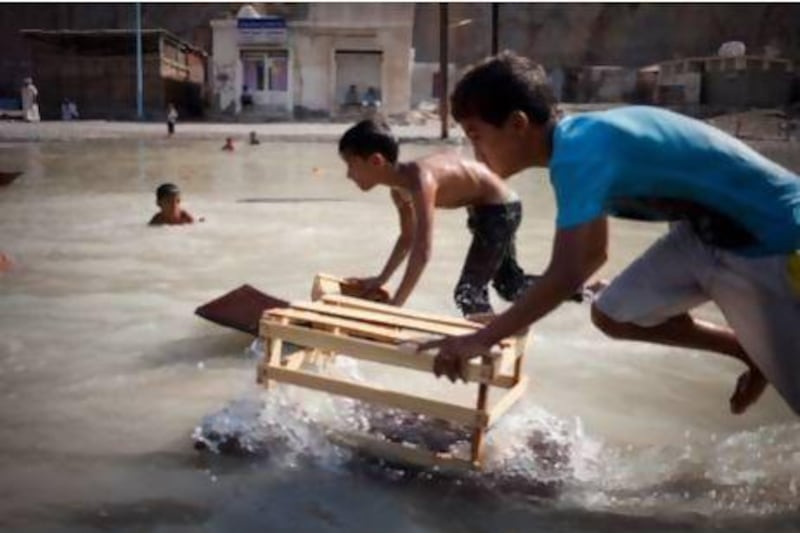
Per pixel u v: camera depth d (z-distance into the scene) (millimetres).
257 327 4234
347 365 3947
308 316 3166
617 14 46938
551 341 4582
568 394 3740
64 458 2938
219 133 26391
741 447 3170
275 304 4465
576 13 47125
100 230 8148
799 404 2742
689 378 4000
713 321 4910
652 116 2590
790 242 2602
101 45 36344
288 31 35875
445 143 23344
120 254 6859
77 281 5816
